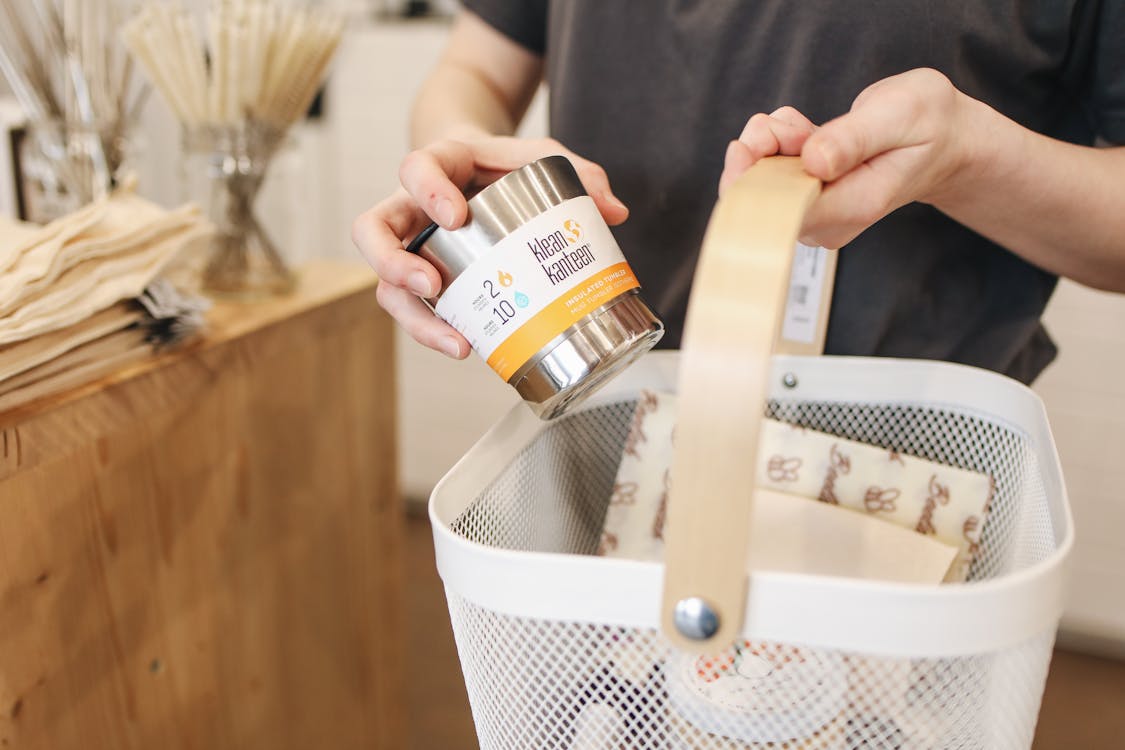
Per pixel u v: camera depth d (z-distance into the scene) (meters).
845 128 0.45
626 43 0.73
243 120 0.99
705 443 0.35
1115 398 1.82
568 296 0.52
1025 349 0.79
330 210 2.31
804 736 0.43
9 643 0.73
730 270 0.36
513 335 0.52
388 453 1.26
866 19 0.64
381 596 1.30
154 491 0.85
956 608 0.38
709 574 0.36
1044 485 0.52
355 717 1.29
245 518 0.99
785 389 0.68
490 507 0.54
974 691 0.42
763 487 0.67
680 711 0.43
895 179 0.49
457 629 0.46
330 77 2.21
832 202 0.48
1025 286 0.73
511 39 0.93
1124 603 1.90
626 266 0.56
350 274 1.17
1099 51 0.66
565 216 0.53
